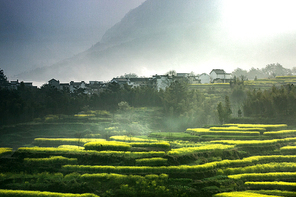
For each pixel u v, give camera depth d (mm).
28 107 116938
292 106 99188
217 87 167125
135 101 138000
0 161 52781
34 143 80438
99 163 51875
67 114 128375
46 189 43188
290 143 70625
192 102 124750
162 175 47031
